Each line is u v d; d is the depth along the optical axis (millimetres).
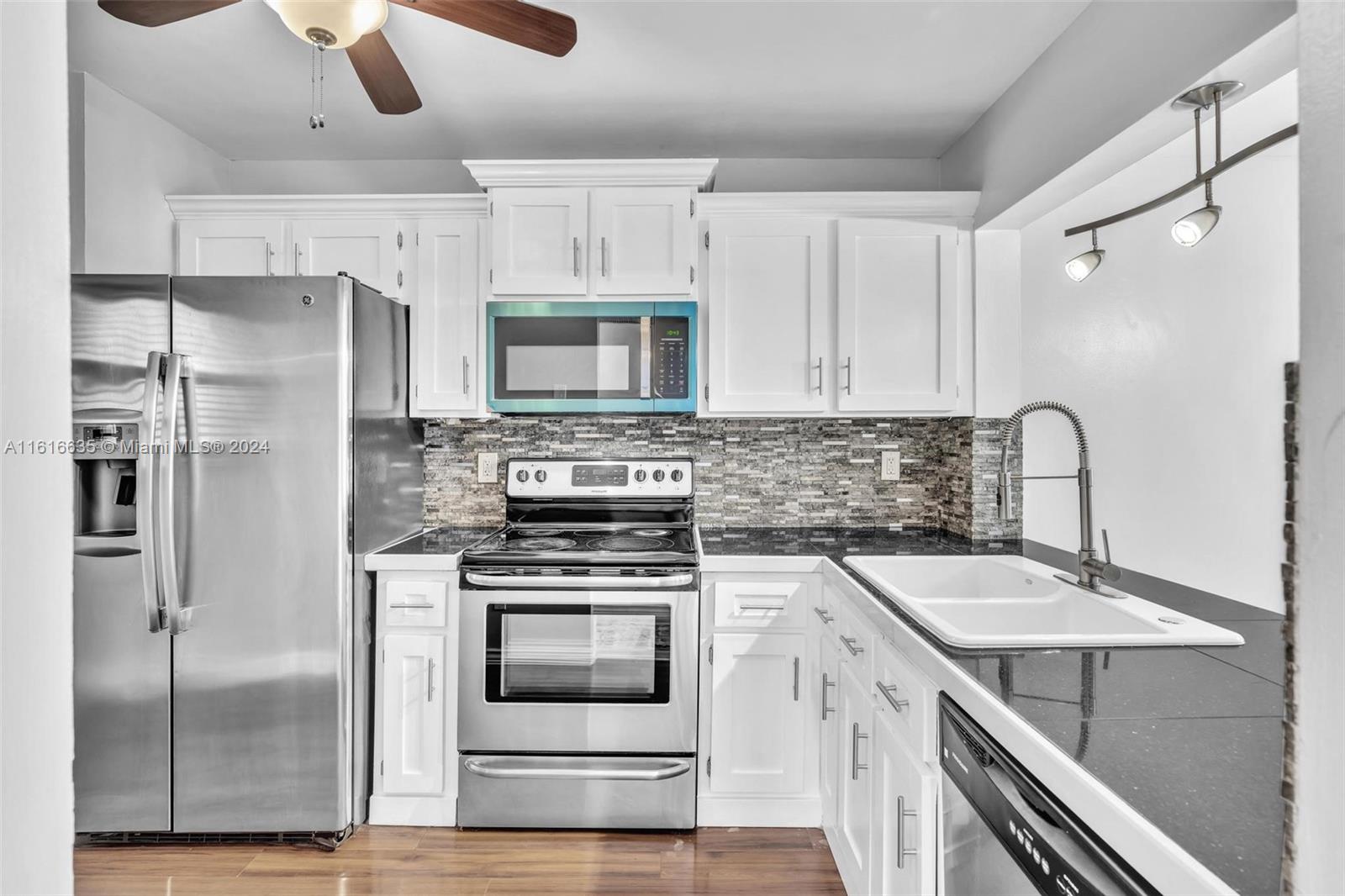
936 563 2252
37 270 282
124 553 2107
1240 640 1348
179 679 2137
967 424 2613
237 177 2957
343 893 1960
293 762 2166
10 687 273
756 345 2564
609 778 2252
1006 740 1018
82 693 2125
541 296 2541
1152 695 1093
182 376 2094
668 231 2529
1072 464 2613
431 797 2324
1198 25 1435
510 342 2525
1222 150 1801
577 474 2773
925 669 1375
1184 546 2496
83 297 2082
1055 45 2006
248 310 2129
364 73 1795
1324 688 246
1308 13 251
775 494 2896
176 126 2637
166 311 2098
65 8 291
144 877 2033
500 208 2531
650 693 2273
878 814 1646
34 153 280
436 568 2311
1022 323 2629
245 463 2133
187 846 2184
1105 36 1758
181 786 2152
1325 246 246
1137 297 2582
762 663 2305
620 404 2520
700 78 2244
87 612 2109
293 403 2145
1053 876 858
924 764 1357
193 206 2611
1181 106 1543
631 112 2479
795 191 2916
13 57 273
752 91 2326
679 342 2508
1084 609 1708
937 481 2887
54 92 287
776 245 2555
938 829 1315
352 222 2625
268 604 2148
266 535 2141
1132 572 2111
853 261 2533
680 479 2777
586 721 2271
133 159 2449
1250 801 775
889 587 1729
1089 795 809
